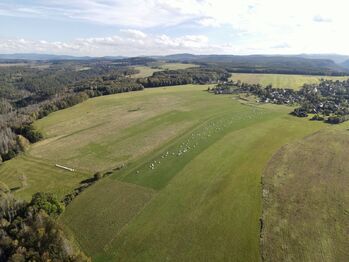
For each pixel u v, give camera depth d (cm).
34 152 12394
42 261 5838
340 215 7250
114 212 7762
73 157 11700
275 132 13475
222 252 6212
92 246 6606
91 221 7450
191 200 8119
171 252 6294
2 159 11906
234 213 7462
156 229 7019
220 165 10144
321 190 8362
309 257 5969
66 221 7512
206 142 12362
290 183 8781
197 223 7150
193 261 6022
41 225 6694
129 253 6341
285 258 5959
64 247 6109
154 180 9350
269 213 7388
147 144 12600
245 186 8712
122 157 11450
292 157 10594
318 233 6644
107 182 9406
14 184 9844
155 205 7981
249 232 6750
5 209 7369
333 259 5894
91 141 13275
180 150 11656
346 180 8875
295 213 7362
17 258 5875
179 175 9569
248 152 11162
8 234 6638
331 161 10188
